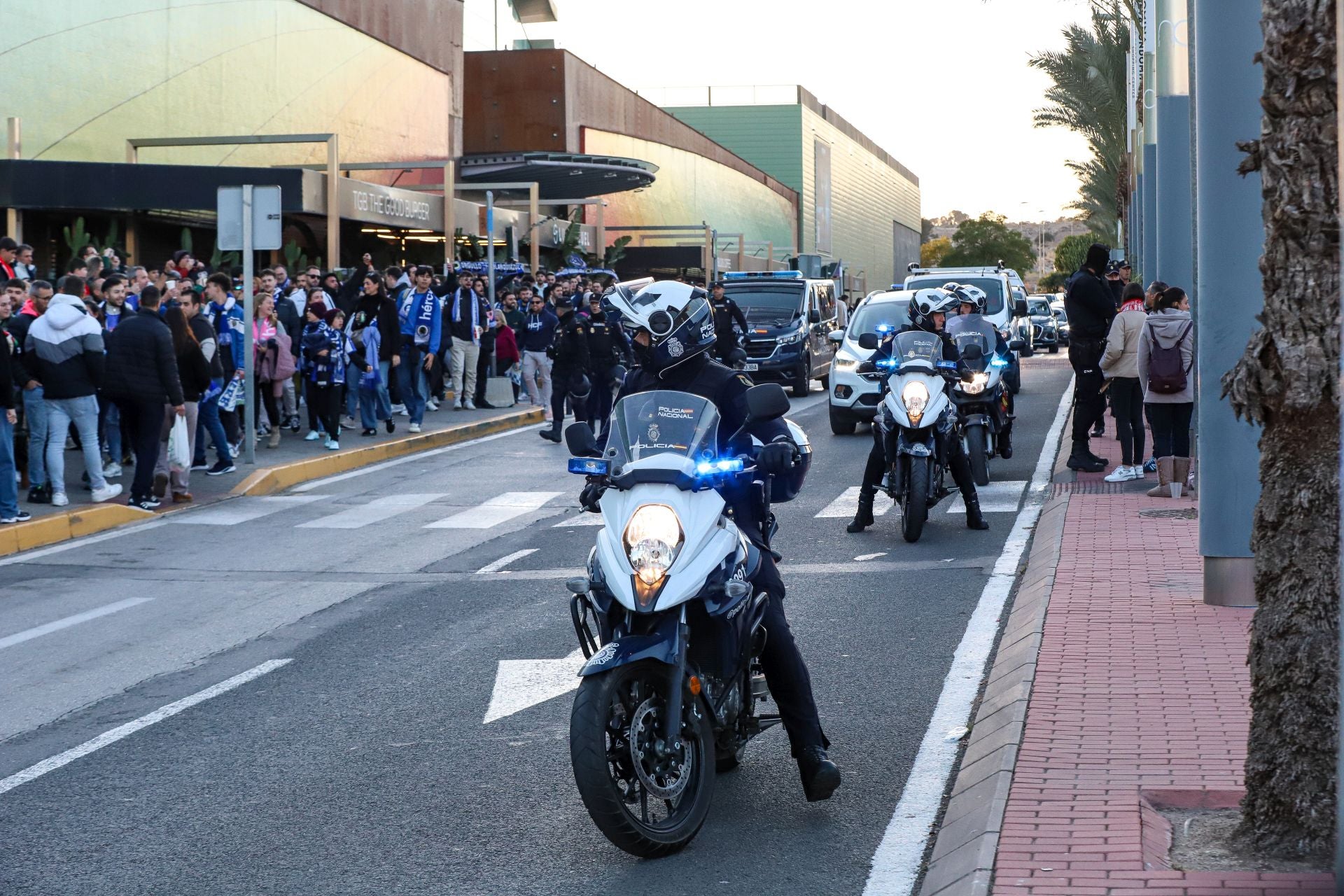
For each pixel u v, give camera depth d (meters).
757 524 5.48
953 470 11.78
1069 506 12.17
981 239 152.50
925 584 9.73
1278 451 4.47
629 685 5.07
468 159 39.91
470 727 6.79
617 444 5.19
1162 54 18.53
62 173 24.89
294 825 5.54
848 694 7.13
